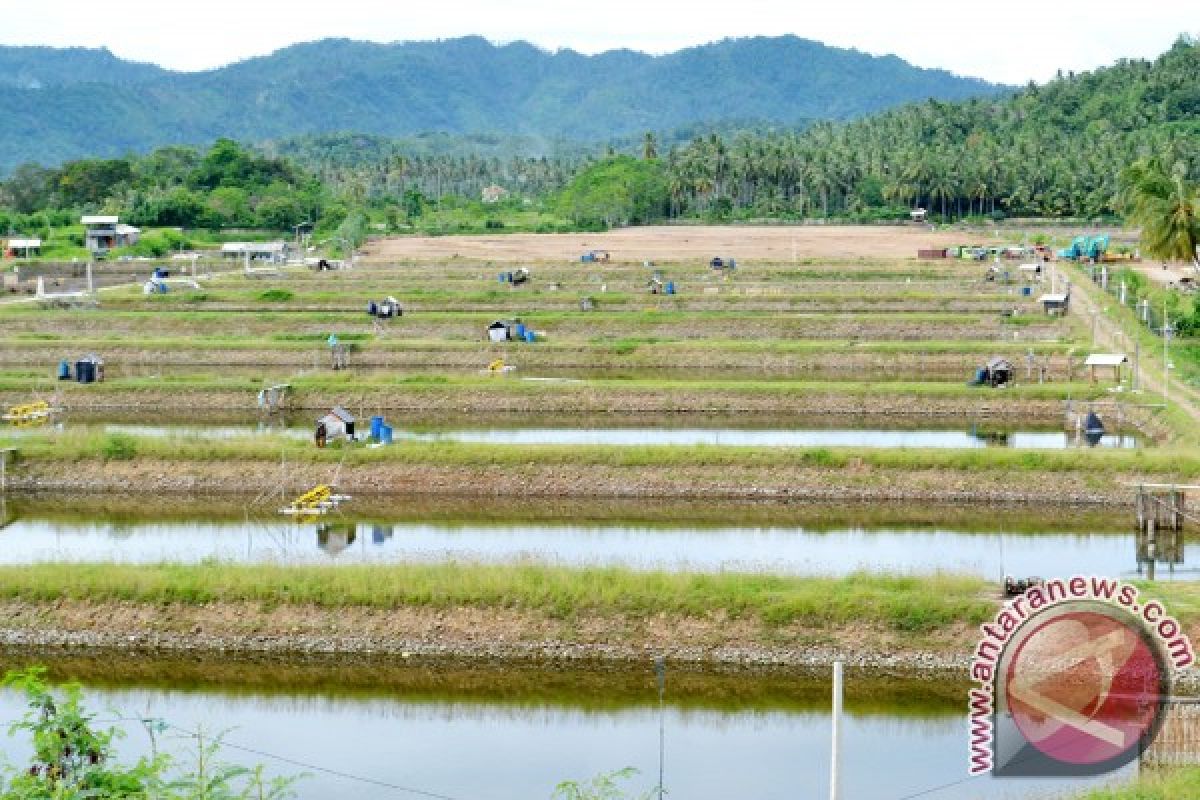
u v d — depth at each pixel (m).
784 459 111.31
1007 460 109.75
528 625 75.19
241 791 55.16
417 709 68.88
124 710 68.31
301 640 75.50
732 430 132.75
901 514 105.12
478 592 76.62
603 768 61.47
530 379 153.25
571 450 112.94
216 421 140.38
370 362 175.38
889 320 189.75
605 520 103.12
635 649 73.81
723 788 59.09
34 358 178.62
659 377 165.75
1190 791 52.62
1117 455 109.50
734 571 81.56
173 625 76.56
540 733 65.75
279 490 111.44
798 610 74.31
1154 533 98.94
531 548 93.50
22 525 101.75
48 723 44.91
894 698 69.12
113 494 112.19
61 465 114.06
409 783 59.88
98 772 44.44
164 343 179.88
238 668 74.12
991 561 90.31
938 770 60.03
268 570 79.81
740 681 71.44
